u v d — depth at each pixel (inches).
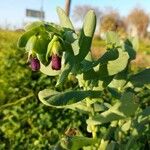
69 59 4.7
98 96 4.9
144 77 5.3
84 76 5.0
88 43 4.8
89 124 5.1
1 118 17.0
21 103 16.9
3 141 16.7
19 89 17.2
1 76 17.3
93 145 5.2
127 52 5.2
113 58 4.9
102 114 4.9
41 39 4.5
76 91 4.7
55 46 4.5
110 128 5.3
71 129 6.0
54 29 4.5
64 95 4.6
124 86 5.4
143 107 8.1
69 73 4.9
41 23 4.6
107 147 5.1
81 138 5.1
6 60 17.4
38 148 16.3
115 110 4.8
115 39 5.6
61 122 16.2
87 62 5.0
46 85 17.1
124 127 5.2
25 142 16.6
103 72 4.9
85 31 4.8
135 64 22.0
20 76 17.3
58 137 16.2
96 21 4.8
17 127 16.6
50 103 4.5
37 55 4.5
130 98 4.8
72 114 16.0
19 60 17.4
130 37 5.8
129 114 4.9
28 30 4.5
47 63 4.5
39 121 16.5
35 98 16.9
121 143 5.2
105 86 5.0
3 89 17.3
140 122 5.1
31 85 17.2
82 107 5.3
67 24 5.0
